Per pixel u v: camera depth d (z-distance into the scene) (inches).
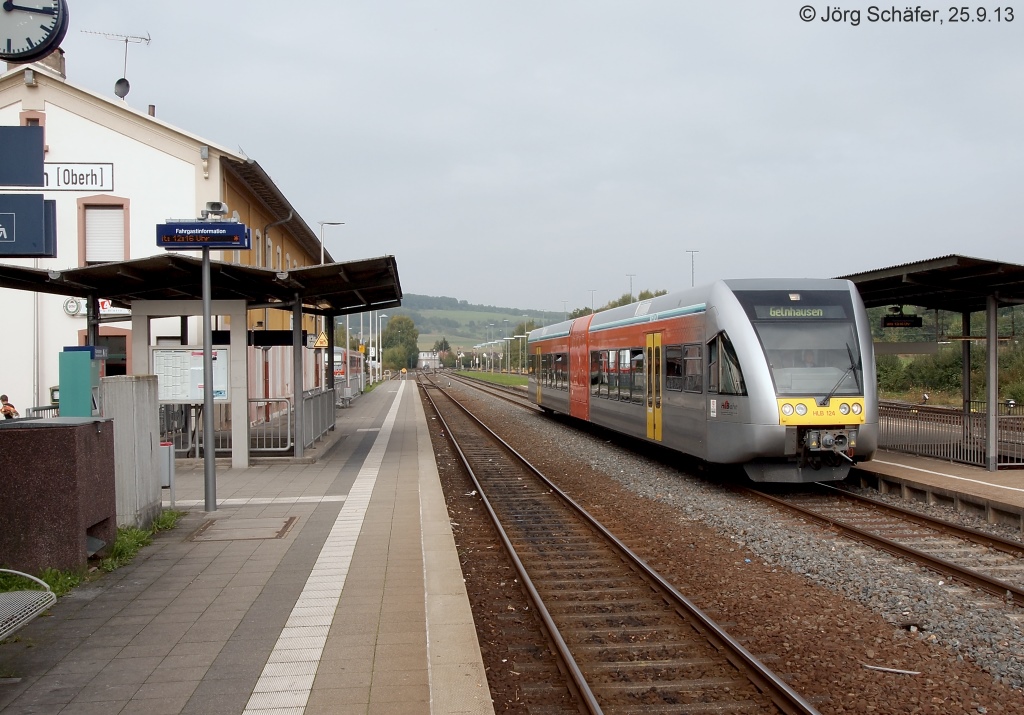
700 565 335.3
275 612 246.5
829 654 231.5
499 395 1886.1
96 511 297.1
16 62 317.7
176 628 232.1
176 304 568.7
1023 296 541.3
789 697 192.4
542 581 312.2
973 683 211.5
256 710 175.8
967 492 446.0
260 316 1028.5
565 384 995.3
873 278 554.3
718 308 515.5
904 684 210.5
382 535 357.1
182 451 618.2
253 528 373.4
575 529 413.7
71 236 819.4
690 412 557.3
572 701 202.1
